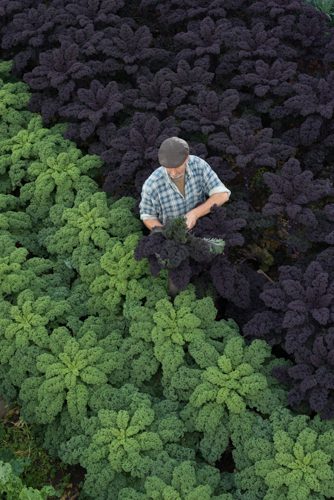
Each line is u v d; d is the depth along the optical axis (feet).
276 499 13.93
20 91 23.79
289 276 16.87
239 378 15.62
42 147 21.21
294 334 15.75
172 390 15.90
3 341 17.15
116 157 20.27
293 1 23.85
